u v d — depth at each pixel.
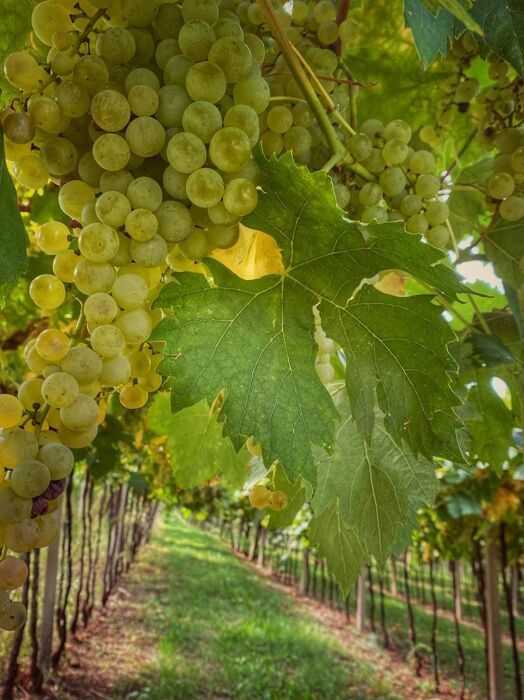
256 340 1.05
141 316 1.02
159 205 0.99
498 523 8.41
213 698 8.34
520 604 19.61
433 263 0.99
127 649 9.34
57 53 1.02
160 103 0.99
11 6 1.17
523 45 1.31
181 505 16.50
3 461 0.87
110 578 12.19
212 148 0.95
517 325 1.79
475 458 1.87
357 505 1.50
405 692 10.27
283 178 0.97
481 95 1.79
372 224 0.97
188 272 1.02
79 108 0.99
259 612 13.77
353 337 1.09
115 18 1.07
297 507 1.55
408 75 2.10
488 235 1.66
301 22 1.54
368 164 1.41
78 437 0.95
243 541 28.39
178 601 13.49
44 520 0.91
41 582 9.61
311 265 1.06
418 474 1.50
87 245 0.95
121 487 13.46
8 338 2.74
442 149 2.13
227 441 1.90
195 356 1.01
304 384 1.07
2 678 6.28
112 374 0.99
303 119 1.33
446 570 25.66
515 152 1.55
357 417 1.09
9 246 0.93
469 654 13.28
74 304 2.02
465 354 1.64
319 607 16.44
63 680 7.42
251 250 1.12
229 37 0.98
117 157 0.95
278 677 9.44
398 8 2.04
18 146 1.03
